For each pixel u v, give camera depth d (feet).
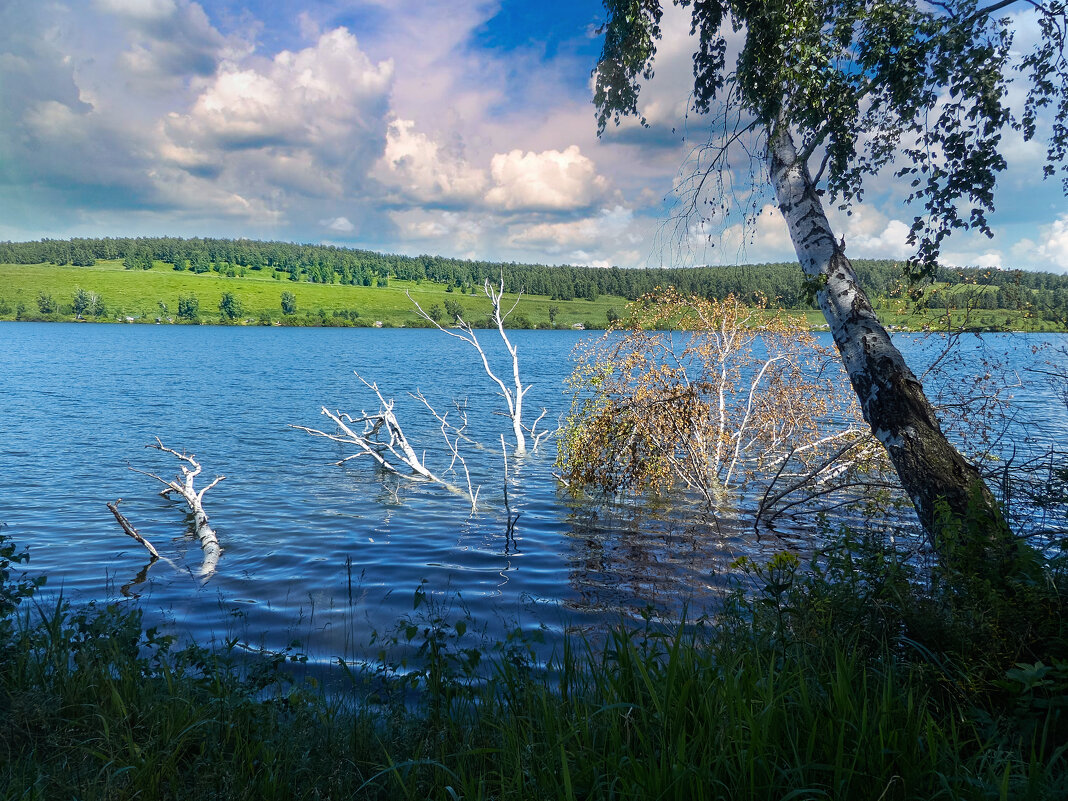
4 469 53.36
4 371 152.05
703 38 23.58
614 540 33.32
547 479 50.29
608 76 26.66
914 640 12.94
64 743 11.34
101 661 14.43
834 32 20.34
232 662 16.26
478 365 192.54
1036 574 12.36
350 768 11.04
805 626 13.80
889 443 19.15
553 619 22.59
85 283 638.94
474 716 12.83
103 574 28.86
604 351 46.01
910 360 71.05
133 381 134.62
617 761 9.29
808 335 44.42
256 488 47.80
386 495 45.34
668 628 20.81
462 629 14.74
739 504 40.70
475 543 33.35
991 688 11.09
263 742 11.34
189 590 26.61
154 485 48.52
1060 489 17.47
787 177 22.48
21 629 16.37
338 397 111.96
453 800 9.36
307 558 31.17
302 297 638.12
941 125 20.93
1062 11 19.80
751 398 48.26
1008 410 71.87
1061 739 9.70
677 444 42.88
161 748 11.21
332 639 20.97
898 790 8.44
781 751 9.04
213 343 303.27
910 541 22.81
